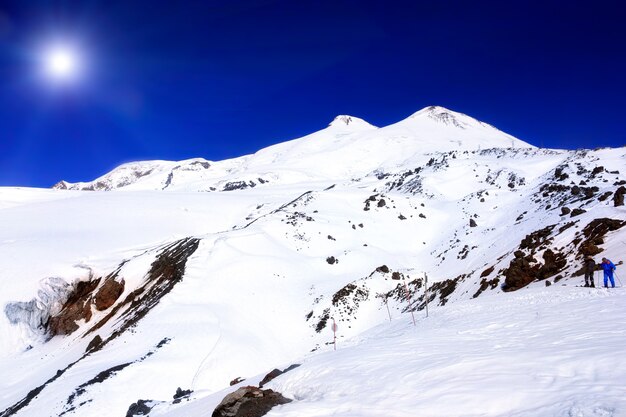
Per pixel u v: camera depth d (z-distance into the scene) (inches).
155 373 1316.4
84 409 1140.5
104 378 1263.5
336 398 405.7
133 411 948.6
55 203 4397.1
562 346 391.5
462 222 2878.9
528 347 415.2
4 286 2373.3
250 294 2023.9
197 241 2458.2
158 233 3538.4
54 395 1267.2
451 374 372.8
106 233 3361.2
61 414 1139.9
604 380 282.5
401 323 1115.3
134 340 1565.0
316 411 376.5
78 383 1294.3
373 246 2783.0
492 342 483.8
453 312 906.7
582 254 1113.4
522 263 1254.3
